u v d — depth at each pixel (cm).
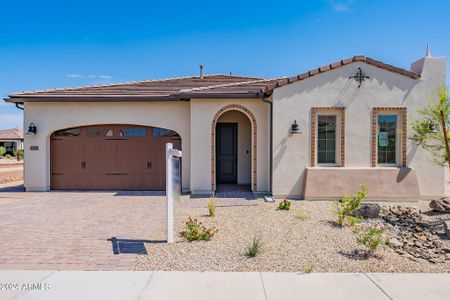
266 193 1223
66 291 454
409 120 1116
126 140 1359
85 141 1362
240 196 1183
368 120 1126
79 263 559
